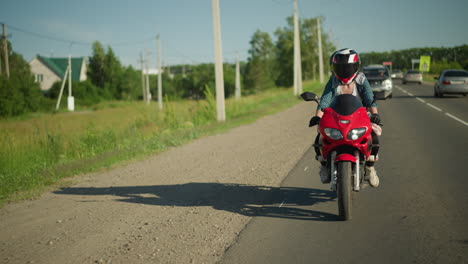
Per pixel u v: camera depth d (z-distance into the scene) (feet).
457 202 17.52
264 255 12.86
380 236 14.01
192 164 29.48
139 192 22.08
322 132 15.31
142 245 14.21
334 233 14.46
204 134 46.03
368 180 17.01
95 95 238.07
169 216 17.44
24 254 13.89
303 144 35.96
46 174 28.19
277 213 17.08
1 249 14.46
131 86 281.33
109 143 42.98
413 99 84.99
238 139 41.24
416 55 339.36
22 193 23.03
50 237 15.48
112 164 31.07
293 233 14.65
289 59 328.90
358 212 16.71
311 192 20.27
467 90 84.53
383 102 79.92
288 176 24.02
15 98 147.02
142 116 63.57
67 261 13.15
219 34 62.44
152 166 29.55
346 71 16.07
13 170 31.86
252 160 29.73
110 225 16.57
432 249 12.72
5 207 20.16
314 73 313.12
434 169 24.23
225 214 17.31
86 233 15.74
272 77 398.01
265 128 49.65
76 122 87.51
